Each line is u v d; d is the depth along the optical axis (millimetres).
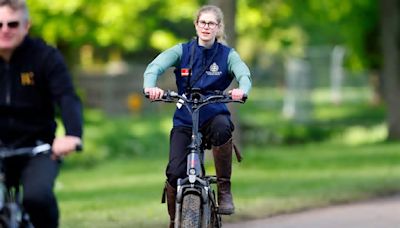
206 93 14617
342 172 36469
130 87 83812
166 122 71625
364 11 60656
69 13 50125
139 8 52219
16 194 11711
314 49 109938
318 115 83375
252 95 108625
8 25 10977
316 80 113000
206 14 14516
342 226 21000
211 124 14500
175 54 14539
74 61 62250
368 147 50812
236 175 35812
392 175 34156
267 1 56812
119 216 22078
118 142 55750
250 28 61406
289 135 61719
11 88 11289
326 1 57219
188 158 13859
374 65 66688
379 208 24281
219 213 14672
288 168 39469
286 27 61469
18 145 11469
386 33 55719
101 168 45094
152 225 20438
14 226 11039
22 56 11234
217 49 14625
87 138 55156
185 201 13570
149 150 56062
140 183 34500
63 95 11188
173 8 55375
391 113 55781
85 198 28000
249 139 60656
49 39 51094
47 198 10977
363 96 107562
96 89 82438
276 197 26234
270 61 123125
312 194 27016
